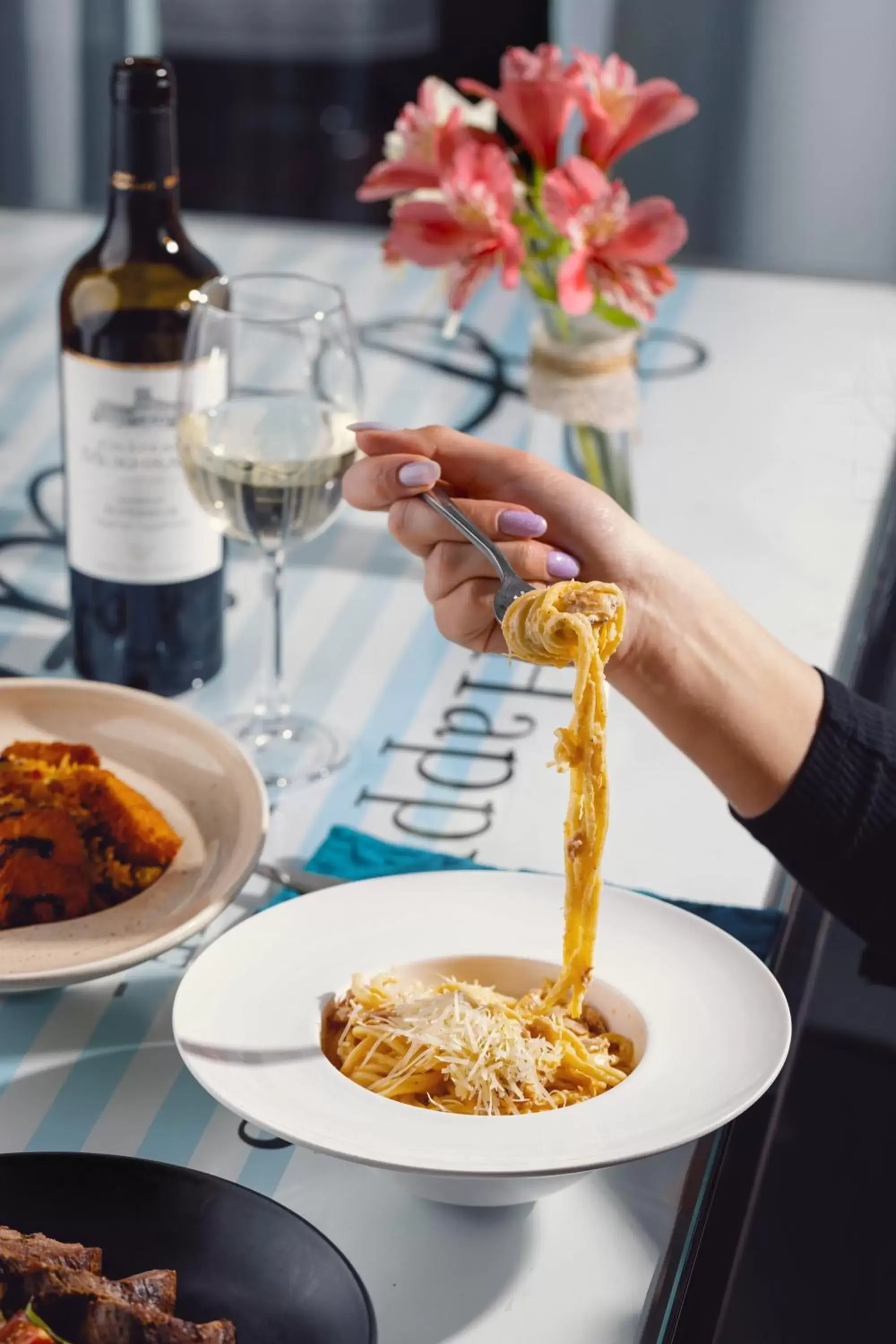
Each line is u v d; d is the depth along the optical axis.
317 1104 0.59
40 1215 0.58
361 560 1.27
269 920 0.71
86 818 0.82
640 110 1.11
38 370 1.52
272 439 0.92
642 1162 0.66
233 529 0.94
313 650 1.12
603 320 1.13
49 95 2.77
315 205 3.49
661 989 0.68
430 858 0.87
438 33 3.22
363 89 3.33
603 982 0.69
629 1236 0.62
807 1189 0.88
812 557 1.27
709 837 0.93
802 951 0.87
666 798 0.97
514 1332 0.58
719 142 2.90
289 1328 0.54
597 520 0.82
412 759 1.00
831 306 1.77
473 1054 0.63
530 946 0.72
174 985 0.77
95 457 0.97
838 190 2.90
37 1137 0.67
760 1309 0.81
